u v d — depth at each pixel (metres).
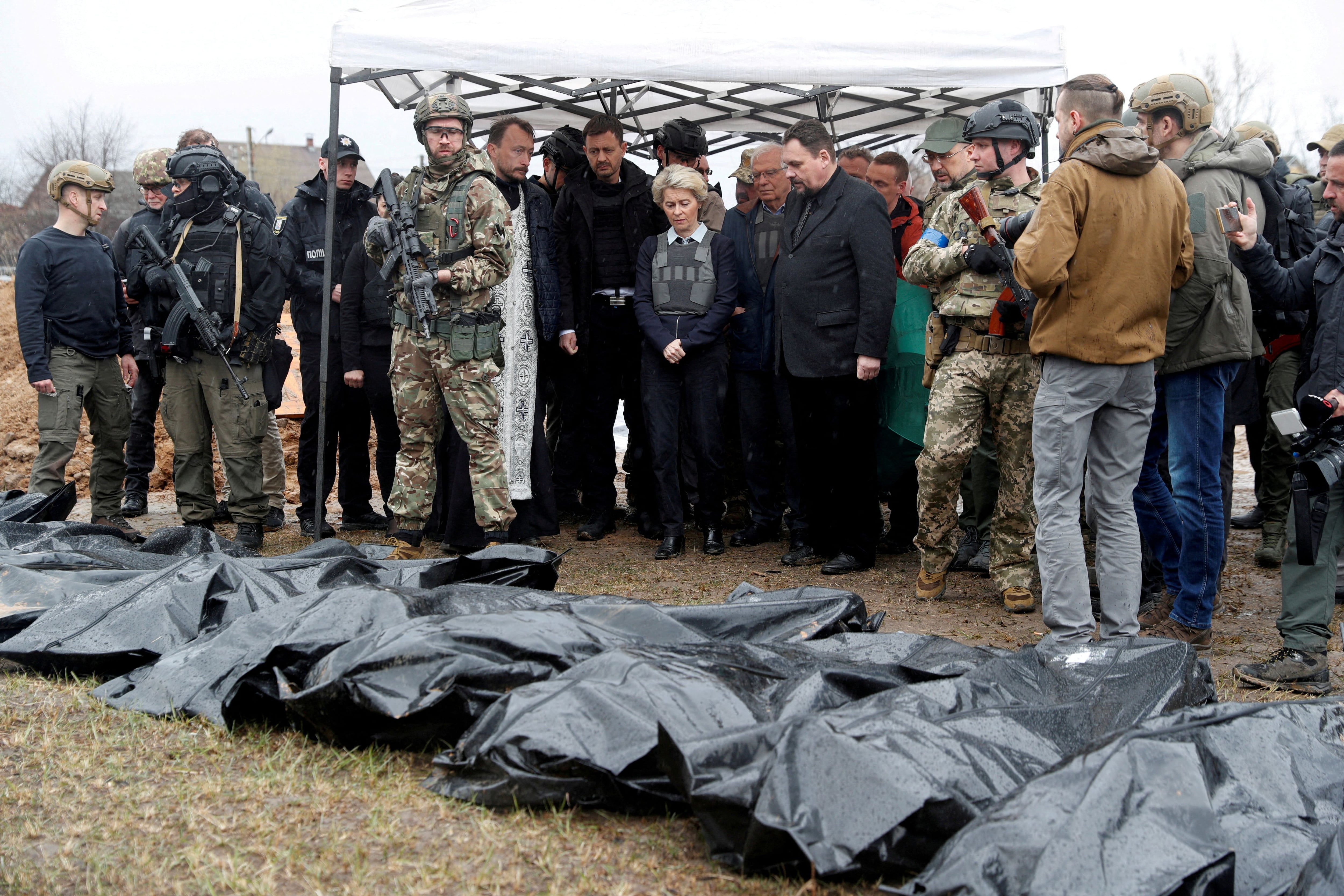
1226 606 4.89
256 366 5.84
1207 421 4.08
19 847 2.40
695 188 5.70
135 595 3.69
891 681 2.71
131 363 6.21
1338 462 3.44
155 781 2.74
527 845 2.37
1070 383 3.65
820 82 5.32
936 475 4.81
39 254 5.67
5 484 8.73
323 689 2.82
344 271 6.21
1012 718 2.41
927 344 4.90
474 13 5.34
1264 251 3.80
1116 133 3.54
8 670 3.65
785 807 2.12
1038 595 5.16
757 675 2.79
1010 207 4.45
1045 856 1.85
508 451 5.86
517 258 5.84
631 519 7.18
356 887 2.20
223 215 5.69
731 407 6.93
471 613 3.26
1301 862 2.02
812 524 5.78
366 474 6.81
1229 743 2.25
